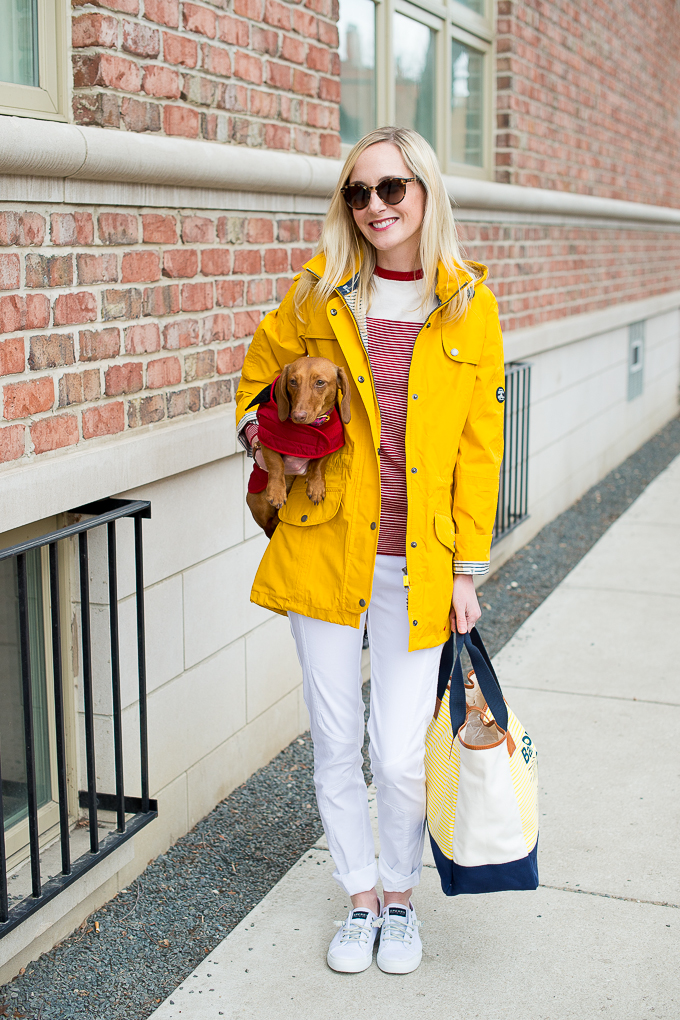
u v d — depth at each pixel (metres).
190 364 3.12
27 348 2.43
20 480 2.36
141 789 2.94
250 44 3.36
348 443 2.36
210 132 3.17
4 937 2.42
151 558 3.00
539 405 6.94
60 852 2.76
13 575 2.70
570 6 7.05
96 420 2.70
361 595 2.36
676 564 6.29
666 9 9.87
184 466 3.03
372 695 2.48
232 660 3.50
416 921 2.64
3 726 2.71
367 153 2.28
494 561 6.16
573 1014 2.39
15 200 2.35
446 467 2.37
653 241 10.14
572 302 7.57
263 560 2.51
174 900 2.92
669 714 4.16
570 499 7.97
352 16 4.55
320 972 2.56
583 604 5.58
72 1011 2.43
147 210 2.86
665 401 11.78
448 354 2.32
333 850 2.59
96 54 2.64
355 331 2.34
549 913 2.81
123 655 2.91
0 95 2.44
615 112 8.43
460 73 5.79
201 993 2.48
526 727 4.05
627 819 3.32
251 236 3.42
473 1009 2.42
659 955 2.62
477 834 2.35
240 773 3.61
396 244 2.29
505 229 6.09
